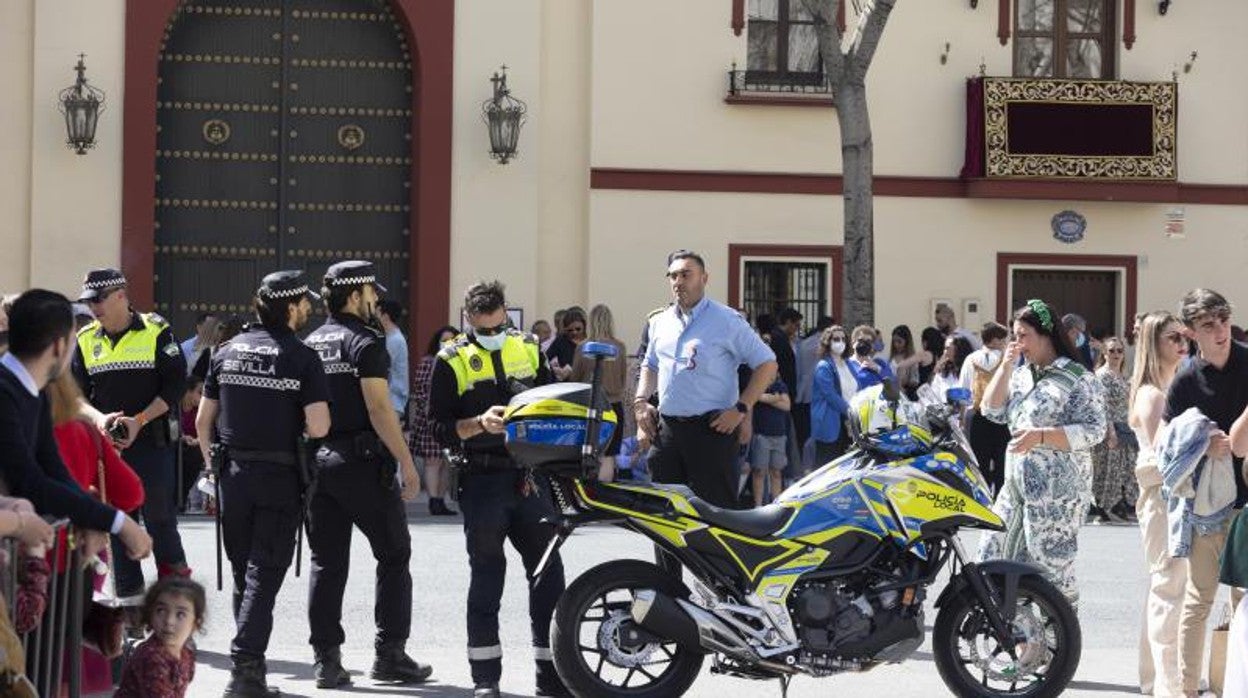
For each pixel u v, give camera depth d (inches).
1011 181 1908.2
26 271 1806.1
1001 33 1934.1
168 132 1856.5
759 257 1909.4
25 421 539.2
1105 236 1952.5
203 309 1865.2
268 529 738.8
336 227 1881.2
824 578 704.4
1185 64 1953.7
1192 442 706.8
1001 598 730.8
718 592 697.0
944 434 743.7
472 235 1863.9
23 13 1802.4
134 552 551.2
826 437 1504.7
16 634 480.7
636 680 858.8
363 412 765.3
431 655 865.5
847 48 1918.1
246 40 1868.8
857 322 1674.5
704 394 861.8
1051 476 784.9
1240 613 633.0
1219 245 1966.0
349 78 1884.8
